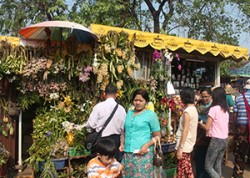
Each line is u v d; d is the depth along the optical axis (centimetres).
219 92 448
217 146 438
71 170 493
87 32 474
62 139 508
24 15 1123
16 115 545
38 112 535
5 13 1154
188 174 416
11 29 1144
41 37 513
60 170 501
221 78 1246
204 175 478
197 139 482
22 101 532
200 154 482
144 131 358
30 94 529
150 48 589
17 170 555
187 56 678
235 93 931
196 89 741
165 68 593
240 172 529
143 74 589
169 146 583
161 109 596
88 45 512
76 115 532
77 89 535
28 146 624
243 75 1466
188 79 730
